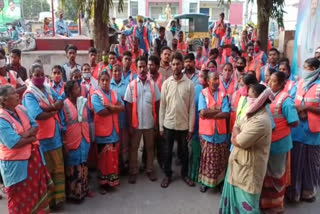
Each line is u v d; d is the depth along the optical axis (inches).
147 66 188.7
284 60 175.5
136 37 362.0
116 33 442.6
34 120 132.1
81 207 152.3
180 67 162.9
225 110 156.6
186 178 176.4
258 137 116.3
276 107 138.1
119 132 181.5
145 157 191.3
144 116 171.9
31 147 126.9
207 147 161.0
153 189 170.4
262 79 223.8
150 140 177.2
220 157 161.0
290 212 150.5
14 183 123.4
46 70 302.7
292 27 508.1
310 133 151.9
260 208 145.6
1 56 177.0
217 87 160.9
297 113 150.1
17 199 126.3
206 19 815.1
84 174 157.0
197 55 336.2
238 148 124.1
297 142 154.1
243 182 122.4
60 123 149.2
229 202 132.1
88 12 266.4
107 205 154.3
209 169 161.9
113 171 165.3
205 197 162.4
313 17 211.0
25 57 299.6
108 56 227.1
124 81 185.6
